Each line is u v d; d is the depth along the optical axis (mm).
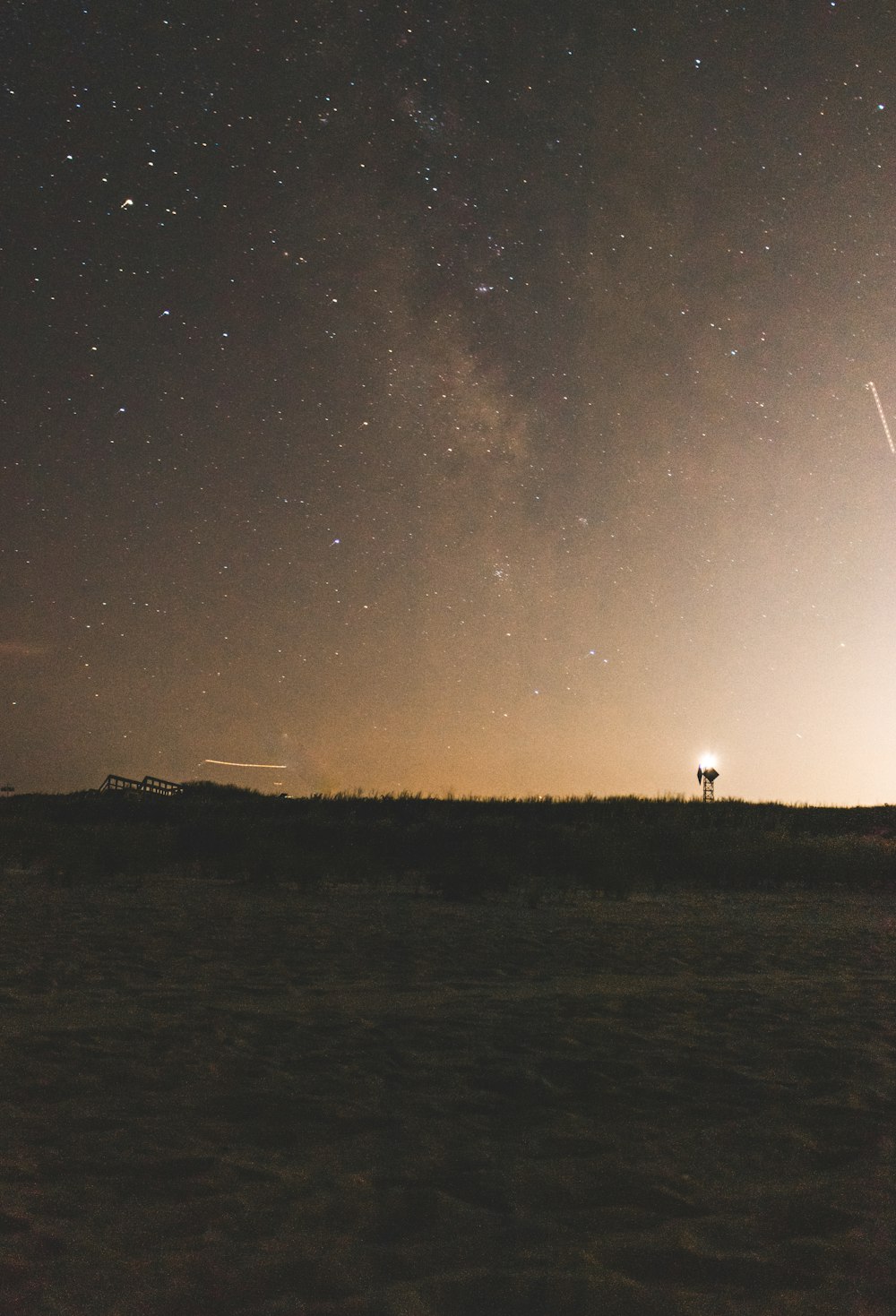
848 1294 2156
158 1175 2824
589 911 9797
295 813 23766
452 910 9562
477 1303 2105
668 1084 3785
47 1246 2350
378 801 25016
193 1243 2385
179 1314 2043
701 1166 2947
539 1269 2270
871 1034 4570
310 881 11500
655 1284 2199
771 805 24391
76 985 5527
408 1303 2098
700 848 15250
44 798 27031
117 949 6766
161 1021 4684
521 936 7773
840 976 6152
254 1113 3408
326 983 5719
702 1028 4664
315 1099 3557
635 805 24062
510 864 13922
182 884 11766
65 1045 4230
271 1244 2385
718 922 9094
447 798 25328
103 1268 2246
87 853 14500
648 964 6574
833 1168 2938
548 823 21094
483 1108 3484
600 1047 4305
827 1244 2406
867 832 21125
